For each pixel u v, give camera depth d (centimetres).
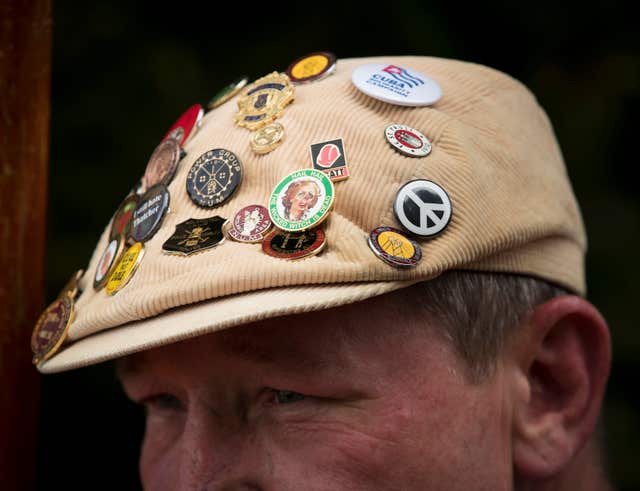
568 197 162
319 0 348
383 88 138
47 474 317
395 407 129
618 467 339
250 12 341
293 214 124
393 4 351
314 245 120
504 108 151
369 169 128
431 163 131
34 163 169
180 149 142
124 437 322
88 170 319
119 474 321
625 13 380
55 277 306
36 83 167
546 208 148
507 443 140
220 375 132
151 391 148
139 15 334
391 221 125
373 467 128
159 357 139
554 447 145
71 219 315
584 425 147
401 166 129
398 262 120
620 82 382
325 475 129
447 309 133
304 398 132
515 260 142
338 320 128
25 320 169
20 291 168
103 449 321
